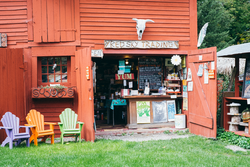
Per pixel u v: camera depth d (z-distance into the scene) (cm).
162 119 814
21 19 736
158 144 578
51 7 737
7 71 661
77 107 732
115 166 413
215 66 629
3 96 650
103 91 1010
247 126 625
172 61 757
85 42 747
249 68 654
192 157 465
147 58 863
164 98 828
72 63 739
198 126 704
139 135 727
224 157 470
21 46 736
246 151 524
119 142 607
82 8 749
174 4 791
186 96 784
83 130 687
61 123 607
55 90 708
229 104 686
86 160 445
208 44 1698
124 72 855
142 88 855
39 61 752
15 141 584
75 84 741
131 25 768
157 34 779
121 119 1004
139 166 414
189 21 797
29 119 594
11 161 443
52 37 734
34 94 708
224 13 1738
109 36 758
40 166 416
